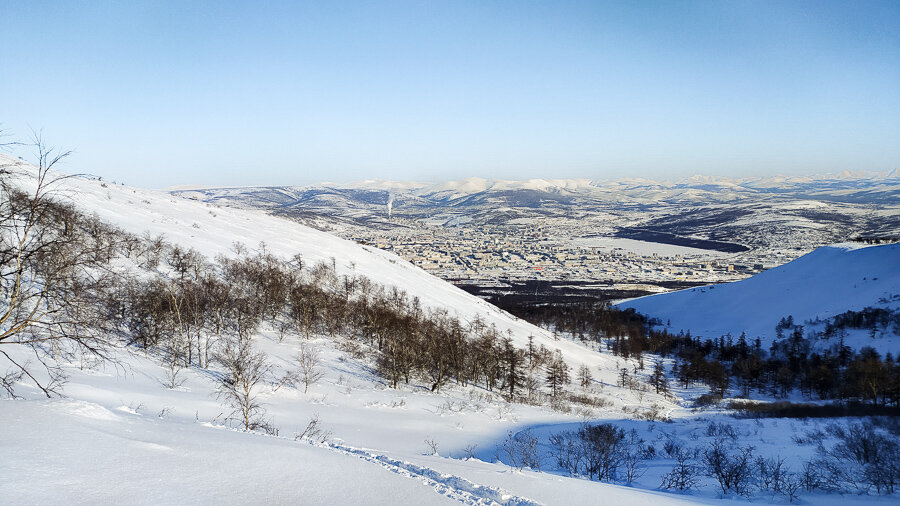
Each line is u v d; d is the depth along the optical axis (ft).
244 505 27.96
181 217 373.40
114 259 190.80
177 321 172.45
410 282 425.28
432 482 42.09
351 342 240.32
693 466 108.06
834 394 288.71
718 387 325.83
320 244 435.53
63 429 35.04
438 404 173.88
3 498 23.20
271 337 215.51
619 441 132.26
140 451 33.81
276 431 88.79
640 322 597.93
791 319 524.52
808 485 90.58
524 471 60.29
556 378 266.57
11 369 94.27
